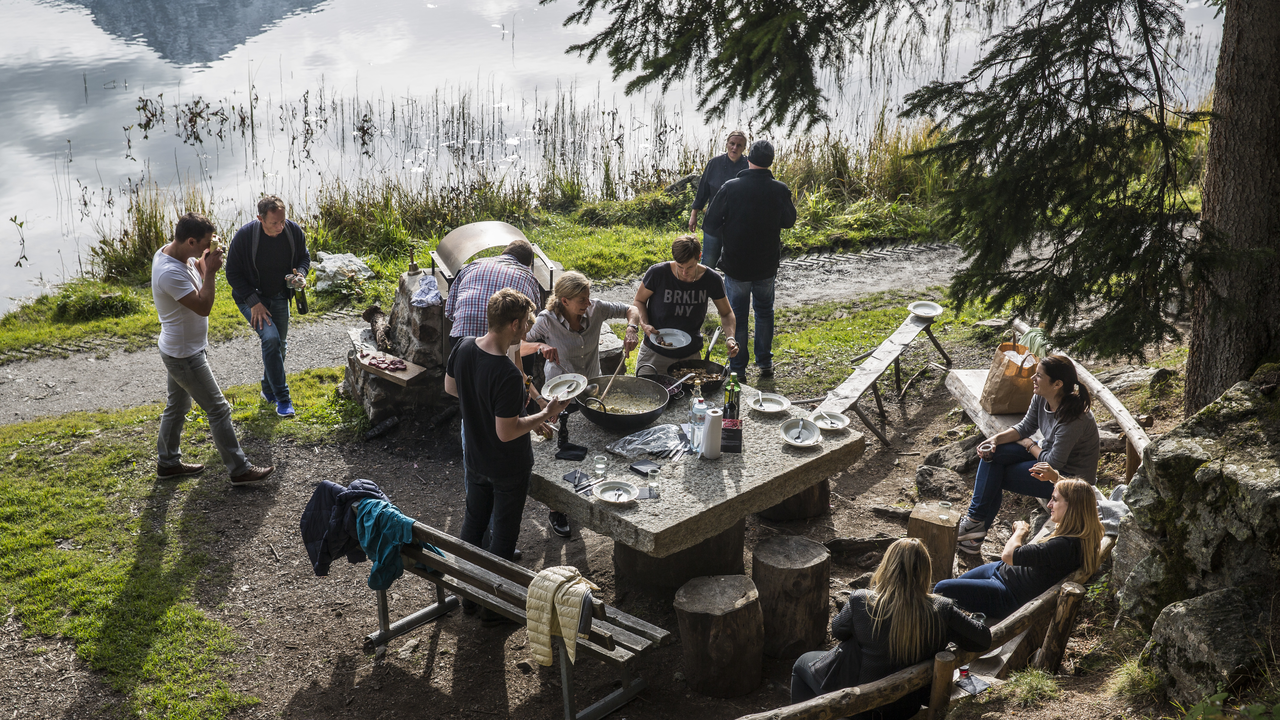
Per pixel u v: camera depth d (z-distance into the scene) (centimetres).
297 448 712
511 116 1950
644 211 1409
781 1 435
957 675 414
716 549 519
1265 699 321
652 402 543
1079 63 455
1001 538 577
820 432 519
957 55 1816
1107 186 461
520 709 443
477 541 507
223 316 1023
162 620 496
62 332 973
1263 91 474
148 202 1278
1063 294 473
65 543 564
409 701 447
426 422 747
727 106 461
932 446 727
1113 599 460
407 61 2570
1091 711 364
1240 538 376
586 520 455
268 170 1587
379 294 1095
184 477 651
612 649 385
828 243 1285
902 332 822
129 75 2277
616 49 481
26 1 3244
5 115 1883
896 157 1295
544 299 734
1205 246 447
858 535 593
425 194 1399
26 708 429
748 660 446
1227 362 524
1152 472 421
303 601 526
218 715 431
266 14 3306
